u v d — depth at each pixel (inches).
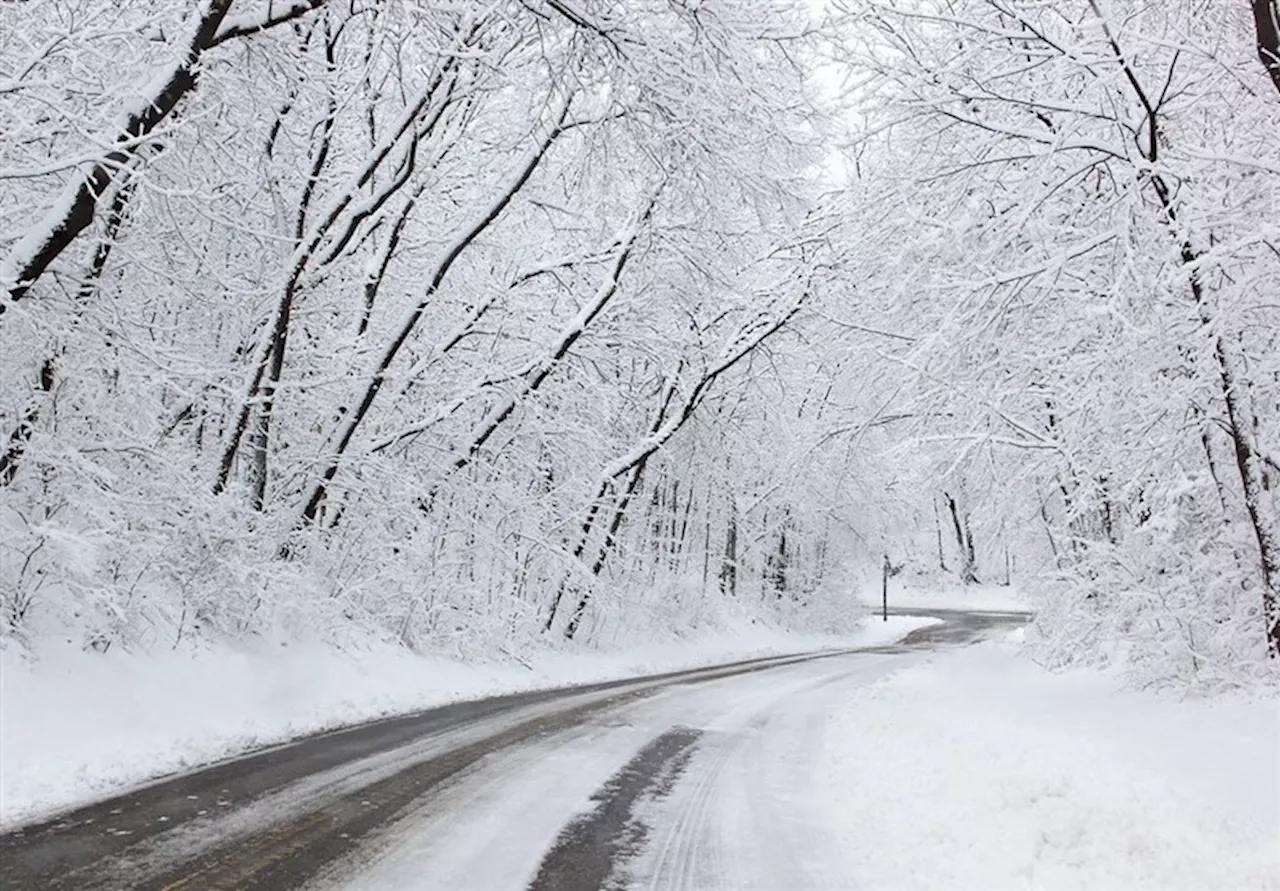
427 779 312.0
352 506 674.2
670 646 1072.2
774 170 512.4
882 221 447.2
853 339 500.7
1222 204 361.7
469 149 700.0
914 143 434.3
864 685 740.0
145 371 438.3
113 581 406.3
